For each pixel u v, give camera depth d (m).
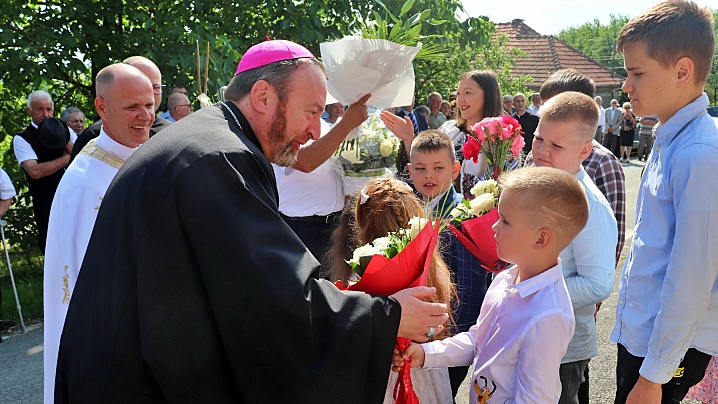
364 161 4.22
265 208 1.84
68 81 8.37
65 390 1.94
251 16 8.41
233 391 1.84
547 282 2.01
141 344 1.77
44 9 7.76
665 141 2.26
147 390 1.80
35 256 7.88
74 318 1.95
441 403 2.31
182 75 7.32
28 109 6.13
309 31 8.13
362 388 1.83
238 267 1.75
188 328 1.77
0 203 5.93
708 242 2.06
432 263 2.40
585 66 33.75
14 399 4.38
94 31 7.70
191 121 2.02
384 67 3.24
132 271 1.81
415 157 3.31
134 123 2.96
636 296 2.33
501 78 17.94
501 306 2.12
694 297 2.09
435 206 3.22
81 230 2.91
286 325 1.75
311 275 1.84
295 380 1.77
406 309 1.96
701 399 2.71
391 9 8.36
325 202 4.27
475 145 3.32
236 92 2.12
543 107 2.68
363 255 2.08
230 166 1.83
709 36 2.13
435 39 8.65
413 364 2.18
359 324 1.84
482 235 2.61
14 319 6.10
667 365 2.15
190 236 1.78
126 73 2.98
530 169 2.07
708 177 2.05
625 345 2.38
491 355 2.08
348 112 3.54
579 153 2.54
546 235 1.97
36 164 5.96
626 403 2.27
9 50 7.21
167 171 1.84
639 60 2.18
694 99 2.18
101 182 2.95
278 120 2.08
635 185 12.95
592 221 2.40
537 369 1.93
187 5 7.77
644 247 2.30
